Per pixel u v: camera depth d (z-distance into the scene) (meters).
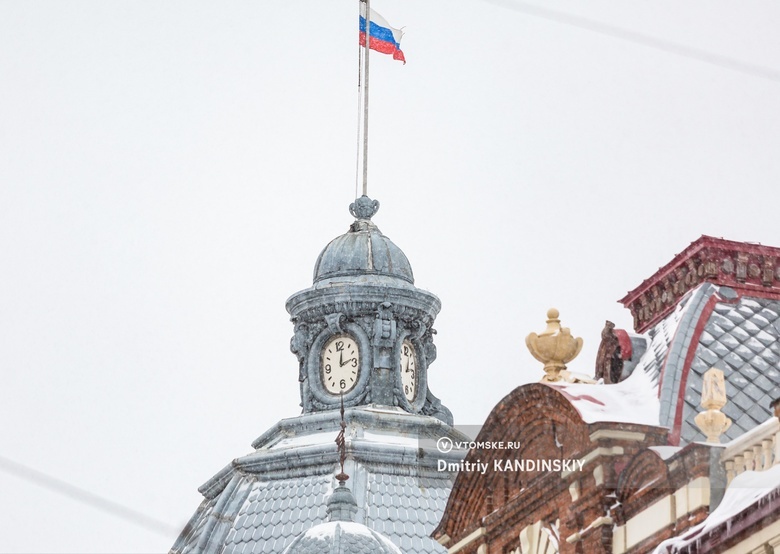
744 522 57.81
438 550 105.88
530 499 67.44
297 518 108.56
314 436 112.12
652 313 70.19
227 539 110.00
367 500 107.44
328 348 115.19
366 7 117.56
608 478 63.66
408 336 115.56
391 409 112.94
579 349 68.19
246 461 112.50
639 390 66.31
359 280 115.12
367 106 120.69
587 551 64.31
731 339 67.00
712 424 61.88
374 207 120.00
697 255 68.75
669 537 61.69
